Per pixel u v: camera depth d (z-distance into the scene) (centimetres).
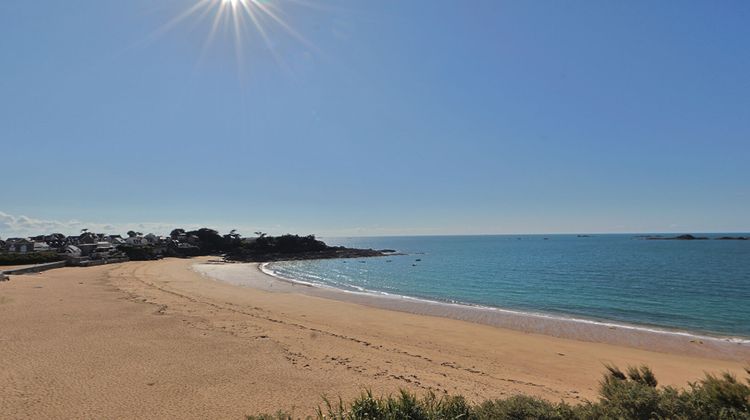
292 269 7362
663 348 1922
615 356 1750
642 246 14538
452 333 2125
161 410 928
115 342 1513
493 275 5694
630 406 603
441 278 5450
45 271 5047
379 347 1662
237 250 11275
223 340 1598
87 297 2659
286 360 1350
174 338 1605
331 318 2433
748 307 3131
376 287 4531
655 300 3469
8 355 1303
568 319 2619
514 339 2030
